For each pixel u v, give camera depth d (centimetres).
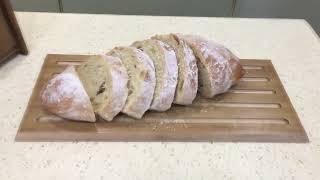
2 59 38
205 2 66
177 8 67
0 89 36
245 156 30
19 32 39
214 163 29
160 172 28
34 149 29
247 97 35
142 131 31
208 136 31
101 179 27
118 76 31
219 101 35
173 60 32
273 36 48
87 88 32
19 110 33
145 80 31
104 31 47
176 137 31
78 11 67
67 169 28
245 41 46
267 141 31
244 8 68
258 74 39
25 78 37
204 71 34
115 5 67
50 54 40
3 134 31
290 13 69
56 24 47
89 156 29
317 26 70
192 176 28
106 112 30
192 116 33
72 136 30
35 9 67
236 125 32
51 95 31
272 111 34
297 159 30
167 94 31
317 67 42
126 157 29
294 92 37
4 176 27
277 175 28
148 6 67
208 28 49
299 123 33
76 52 42
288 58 43
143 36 46
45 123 31
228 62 34
